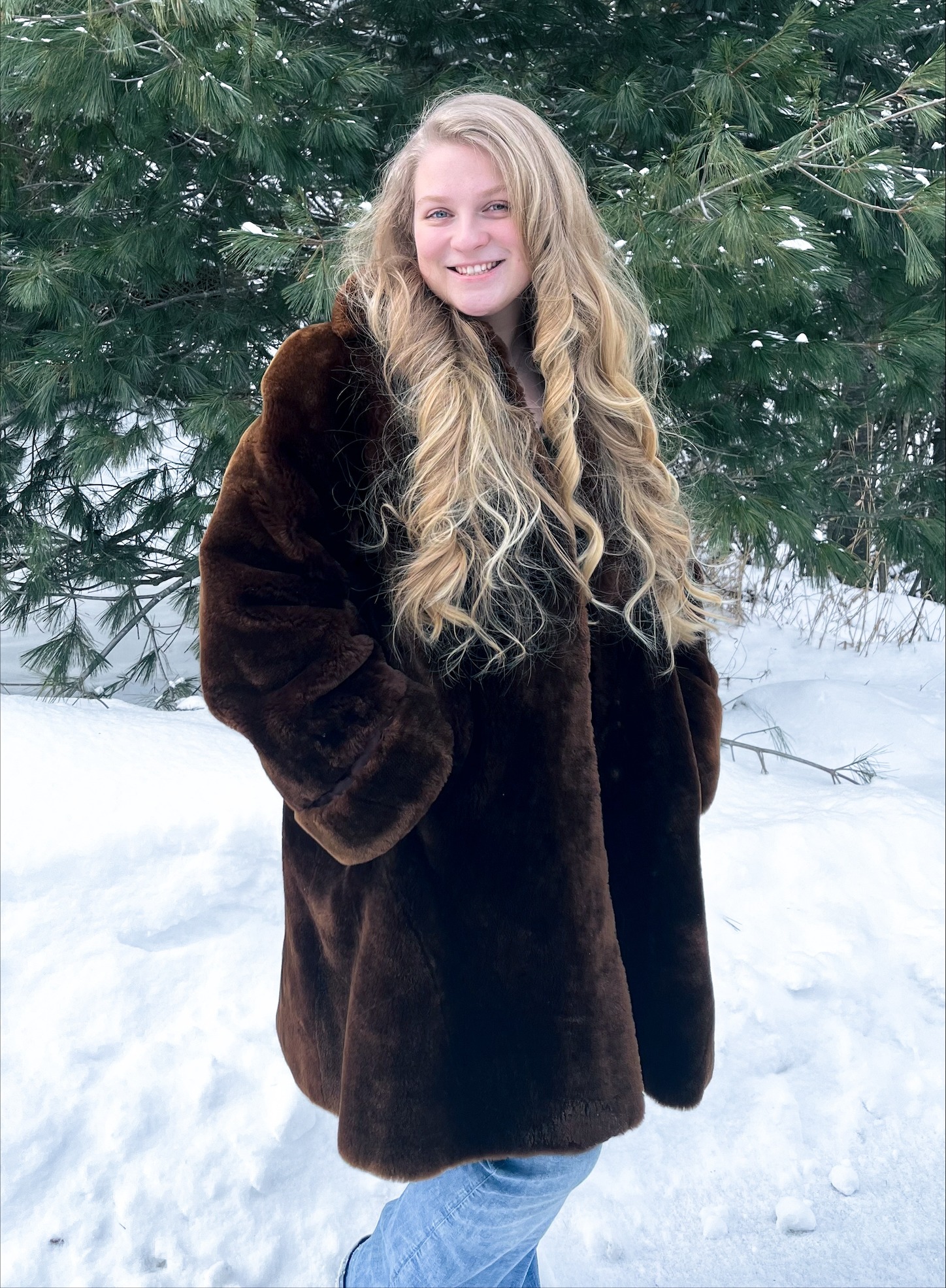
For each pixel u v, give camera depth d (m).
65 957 2.31
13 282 3.42
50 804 2.67
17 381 3.66
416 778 1.31
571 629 1.40
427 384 1.36
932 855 3.10
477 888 1.39
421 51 3.79
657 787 1.58
